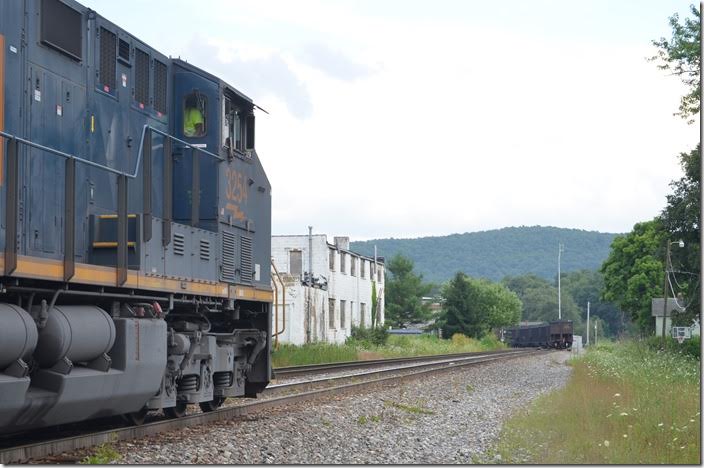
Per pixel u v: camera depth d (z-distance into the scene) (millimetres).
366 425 14875
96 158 12758
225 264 15375
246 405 15719
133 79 13898
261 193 17344
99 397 11312
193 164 14734
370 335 56188
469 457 12047
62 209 11914
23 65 11203
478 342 77875
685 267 42000
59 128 11922
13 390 9688
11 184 10070
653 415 15281
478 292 91188
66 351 10672
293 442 12250
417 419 16453
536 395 24109
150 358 12359
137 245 12586
